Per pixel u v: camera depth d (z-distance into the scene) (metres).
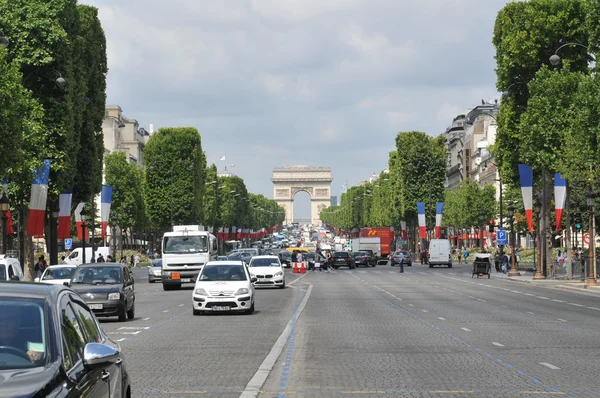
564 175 59.09
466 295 50.03
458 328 28.06
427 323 30.14
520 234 127.75
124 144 191.38
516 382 15.93
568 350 21.45
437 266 122.38
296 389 15.22
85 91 60.97
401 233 156.50
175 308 41.28
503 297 47.88
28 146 44.62
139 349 22.42
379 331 27.00
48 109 55.69
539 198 77.50
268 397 14.34
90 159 65.25
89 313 9.40
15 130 37.88
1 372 7.11
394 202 145.62
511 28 67.94
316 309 38.19
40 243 122.81
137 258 121.38
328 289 58.25
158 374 17.38
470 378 16.48
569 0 65.81
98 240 130.75
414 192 140.25
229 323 31.27
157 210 125.06
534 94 61.56
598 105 48.09
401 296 49.03
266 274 59.78
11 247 83.00
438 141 147.12
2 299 7.98
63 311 8.20
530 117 61.09
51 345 7.55
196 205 126.50
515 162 70.88
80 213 72.38
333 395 14.52
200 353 21.33
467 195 153.00
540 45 66.25
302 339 24.55
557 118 59.78
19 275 35.84
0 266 34.75
